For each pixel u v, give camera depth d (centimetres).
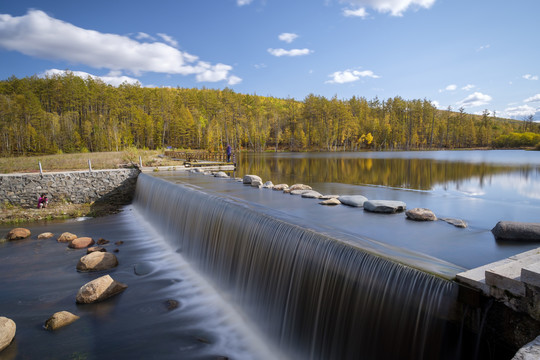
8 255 1162
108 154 4122
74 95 9094
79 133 8012
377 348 487
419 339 432
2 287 895
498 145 10806
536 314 315
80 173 2102
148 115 9656
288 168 2877
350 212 923
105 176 2183
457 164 3209
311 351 603
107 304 798
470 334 383
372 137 10812
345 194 1326
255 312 766
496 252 568
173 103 11150
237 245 883
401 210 939
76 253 1182
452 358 400
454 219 813
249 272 811
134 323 717
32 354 603
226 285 904
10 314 750
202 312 773
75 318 724
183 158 3641
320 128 9831
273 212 912
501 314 352
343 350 540
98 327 698
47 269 1028
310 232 655
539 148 9231
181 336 673
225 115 9538
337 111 9756
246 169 2788
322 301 587
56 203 2016
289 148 10862
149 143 9212
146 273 998
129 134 8512
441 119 12825
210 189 1395
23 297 834
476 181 1798
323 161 4012
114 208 2038
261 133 10206
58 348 622
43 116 7538
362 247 570
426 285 430
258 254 783
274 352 653
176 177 1948
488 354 364
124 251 1226
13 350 615
